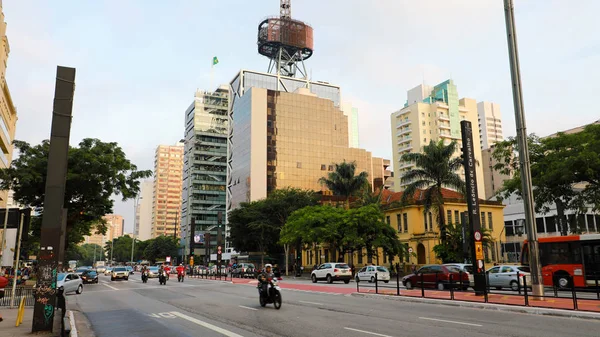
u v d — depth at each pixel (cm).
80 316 1609
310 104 12544
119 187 3888
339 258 4819
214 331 1169
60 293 1616
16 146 3738
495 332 1098
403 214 5094
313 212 5056
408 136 13250
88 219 4272
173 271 7506
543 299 1745
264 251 8000
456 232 3831
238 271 5509
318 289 2770
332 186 6369
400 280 3988
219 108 15838
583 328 1159
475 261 2042
